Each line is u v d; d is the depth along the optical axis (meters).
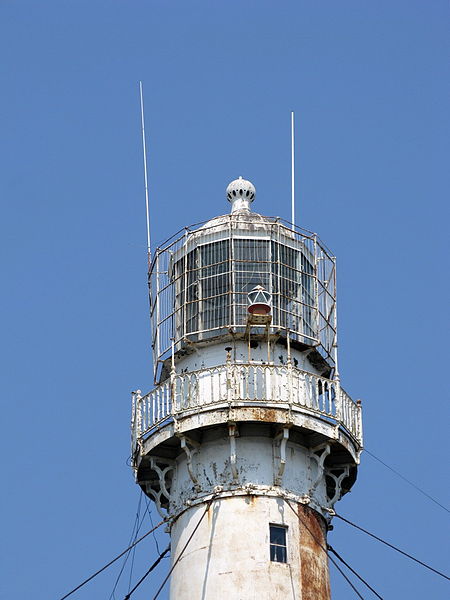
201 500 68.44
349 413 71.31
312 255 76.38
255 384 69.00
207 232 75.62
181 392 70.06
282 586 65.94
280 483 68.31
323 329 74.56
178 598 67.12
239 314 73.00
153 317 75.50
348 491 72.75
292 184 79.06
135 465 71.94
